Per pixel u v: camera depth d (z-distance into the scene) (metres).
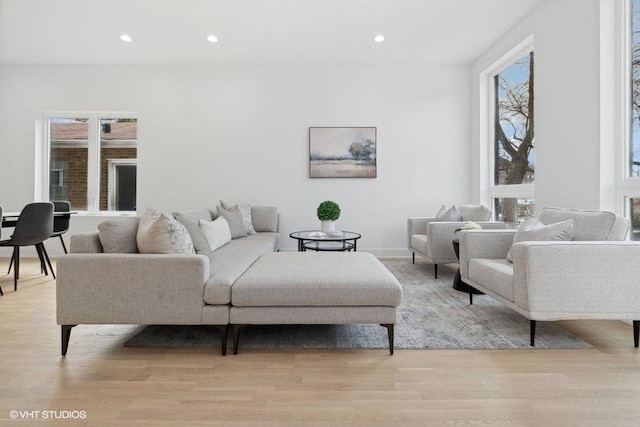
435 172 5.38
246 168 5.37
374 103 5.36
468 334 2.32
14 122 5.31
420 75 5.34
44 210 3.74
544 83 3.57
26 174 5.32
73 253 2.10
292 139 5.36
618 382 1.71
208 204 5.38
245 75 5.34
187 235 2.33
